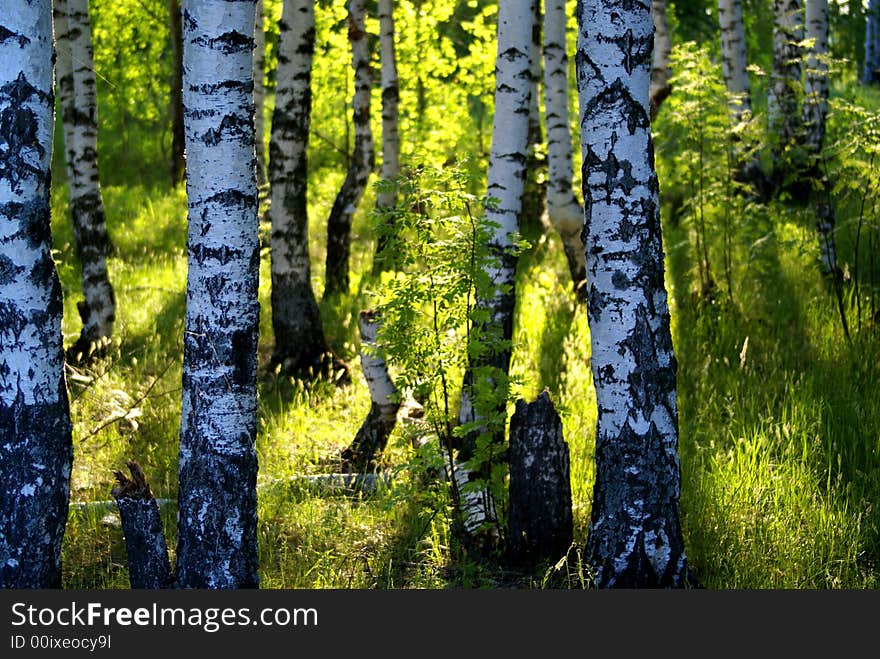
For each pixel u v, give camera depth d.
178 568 5.57
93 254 12.05
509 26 8.09
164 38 23.75
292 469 8.49
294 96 11.30
